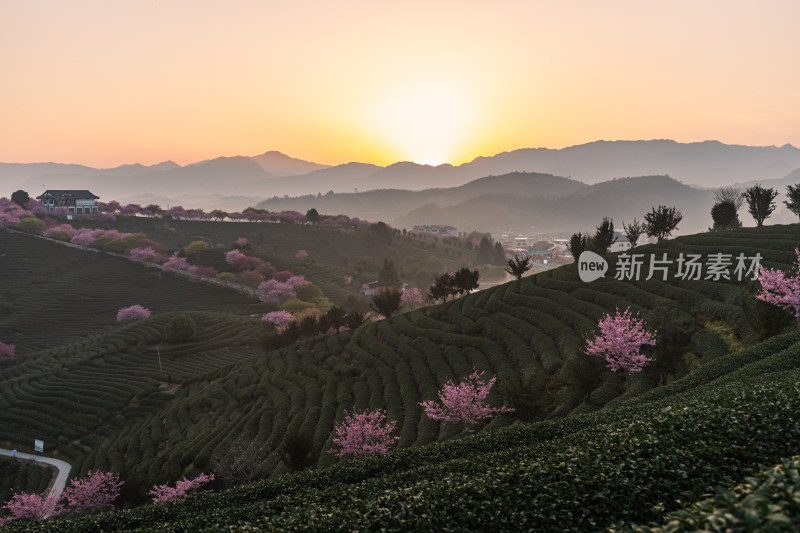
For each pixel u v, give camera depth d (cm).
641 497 1069
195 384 8756
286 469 4175
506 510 1138
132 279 17512
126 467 6116
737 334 4381
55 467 7100
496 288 7481
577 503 1083
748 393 1579
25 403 8806
